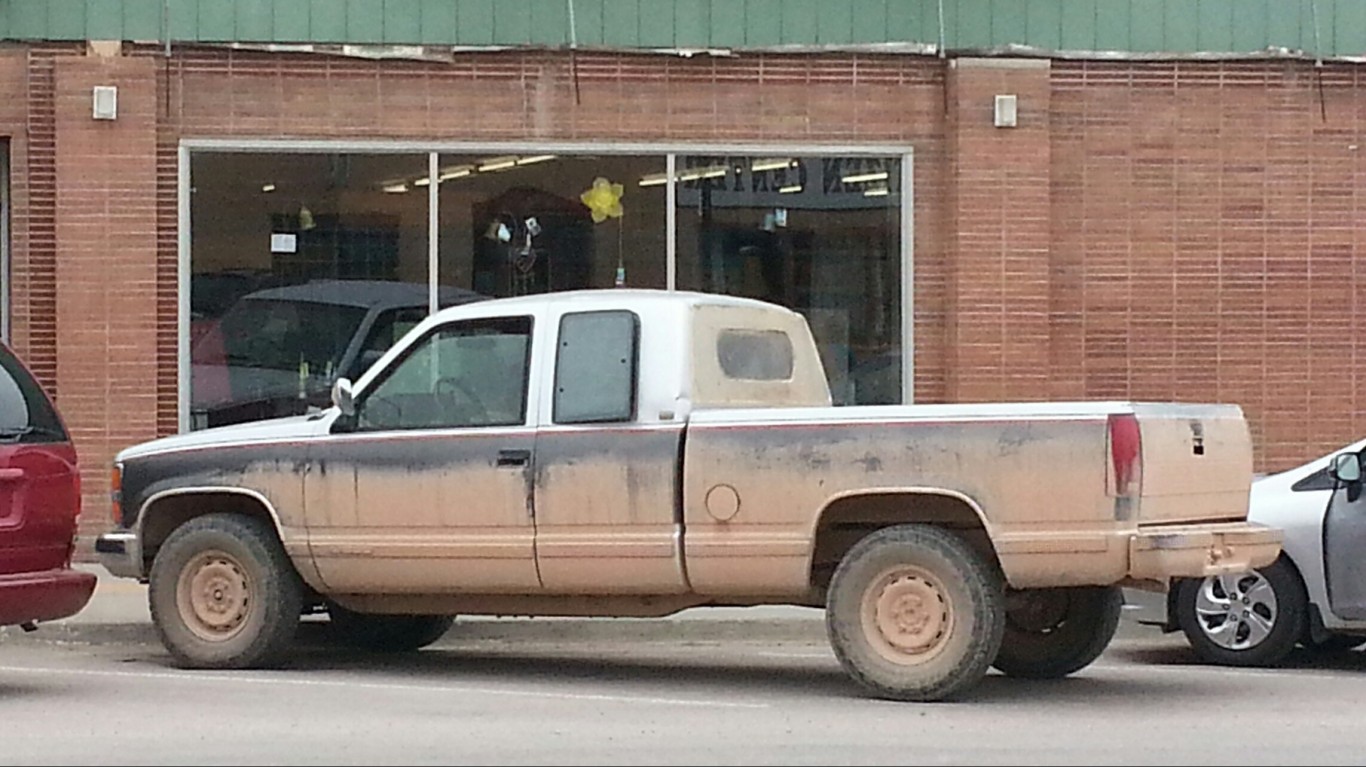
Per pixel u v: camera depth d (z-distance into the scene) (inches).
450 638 573.6
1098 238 708.0
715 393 469.7
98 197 665.6
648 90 694.5
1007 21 703.1
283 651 500.1
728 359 475.8
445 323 481.1
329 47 681.0
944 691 439.2
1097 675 503.8
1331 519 508.7
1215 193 711.7
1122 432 427.8
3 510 445.4
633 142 694.5
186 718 422.9
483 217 692.7
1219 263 712.4
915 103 703.7
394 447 478.3
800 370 499.2
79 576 463.5
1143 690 474.3
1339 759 371.6
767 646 571.2
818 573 465.4
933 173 705.6
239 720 420.2
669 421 457.4
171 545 499.8
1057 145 706.8
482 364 477.1
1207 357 712.4
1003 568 435.5
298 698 454.9
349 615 550.6
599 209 696.4
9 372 457.7
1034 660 491.2
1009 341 698.2
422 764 362.9
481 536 470.0
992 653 438.9
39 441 456.8
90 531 665.6
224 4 675.4
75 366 665.0
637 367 462.0
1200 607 524.4
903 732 403.2
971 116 695.7
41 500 453.1
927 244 705.6
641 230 697.6
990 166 697.0
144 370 668.7
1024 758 369.4
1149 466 431.5
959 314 696.4
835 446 444.5
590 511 461.1
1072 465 430.6
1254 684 487.8
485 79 688.4
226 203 681.6
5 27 667.4
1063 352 707.4
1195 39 709.3
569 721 419.2
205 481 495.8
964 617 436.5
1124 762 365.7
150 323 669.3
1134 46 707.4
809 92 700.0
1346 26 714.2
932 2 700.0
